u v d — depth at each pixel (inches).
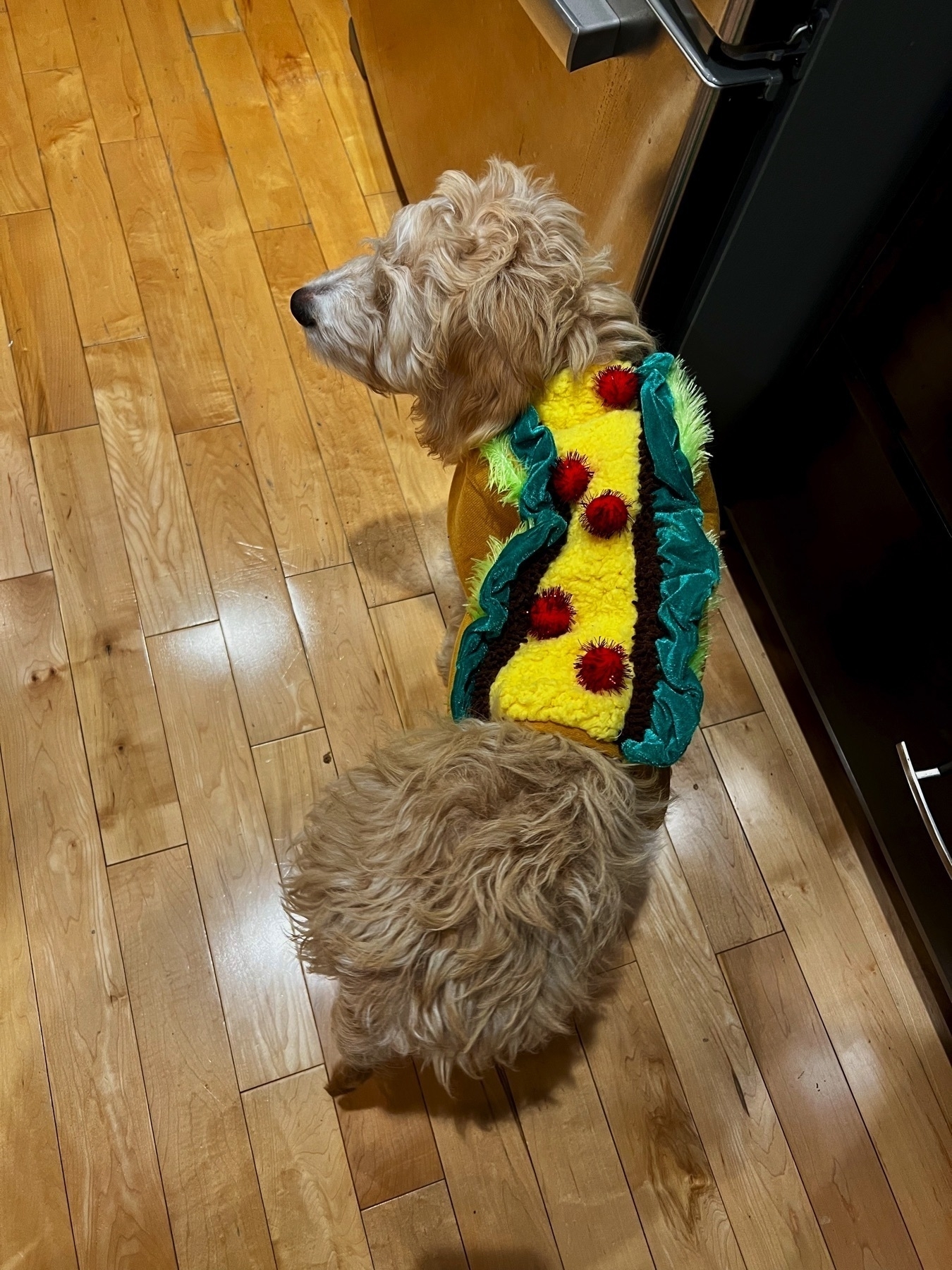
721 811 49.2
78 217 58.8
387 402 56.1
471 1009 29.0
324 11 66.5
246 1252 40.2
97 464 53.0
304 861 33.6
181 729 48.1
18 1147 40.7
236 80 63.7
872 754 45.8
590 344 33.6
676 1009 45.4
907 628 42.0
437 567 52.9
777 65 30.2
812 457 46.2
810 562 47.7
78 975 43.4
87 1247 39.6
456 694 32.7
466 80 44.3
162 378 55.2
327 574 52.1
